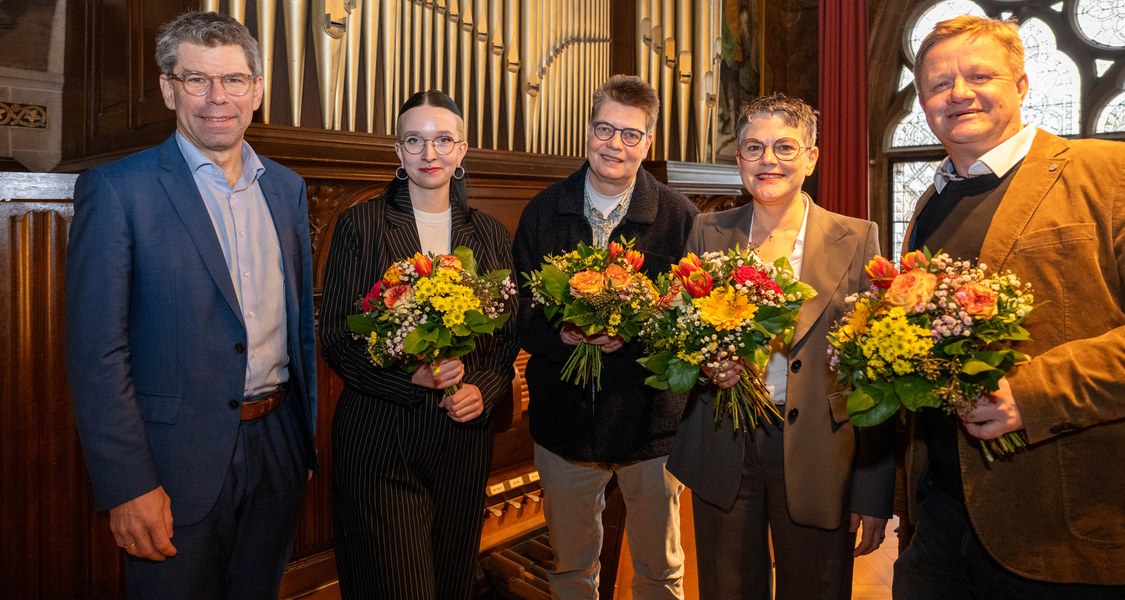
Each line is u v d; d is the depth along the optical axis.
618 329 1.70
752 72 4.94
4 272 2.20
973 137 1.44
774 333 1.50
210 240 1.53
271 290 1.65
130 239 1.47
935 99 1.48
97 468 1.41
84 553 2.37
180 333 1.50
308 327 1.77
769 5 5.11
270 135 2.18
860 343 1.26
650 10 3.67
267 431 1.65
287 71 2.49
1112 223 1.29
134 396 1.45
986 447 1.32
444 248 1.93
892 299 1.25
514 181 3.09
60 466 2.32
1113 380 1.19
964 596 1.52
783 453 1.70
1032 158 1.42
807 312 1.67
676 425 2.15
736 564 1.78
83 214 1.46
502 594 2.93
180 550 1.51
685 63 3.84
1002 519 1.35
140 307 1.49
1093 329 1.28
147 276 1.49
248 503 1.61
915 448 1.59
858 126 4.91
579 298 1.69
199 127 1.52
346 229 1.85
